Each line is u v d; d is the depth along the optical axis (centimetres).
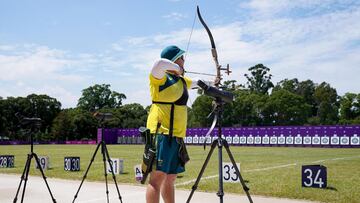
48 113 10475
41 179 1370
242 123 8162
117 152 3484
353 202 855
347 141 4619
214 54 570
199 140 5769
